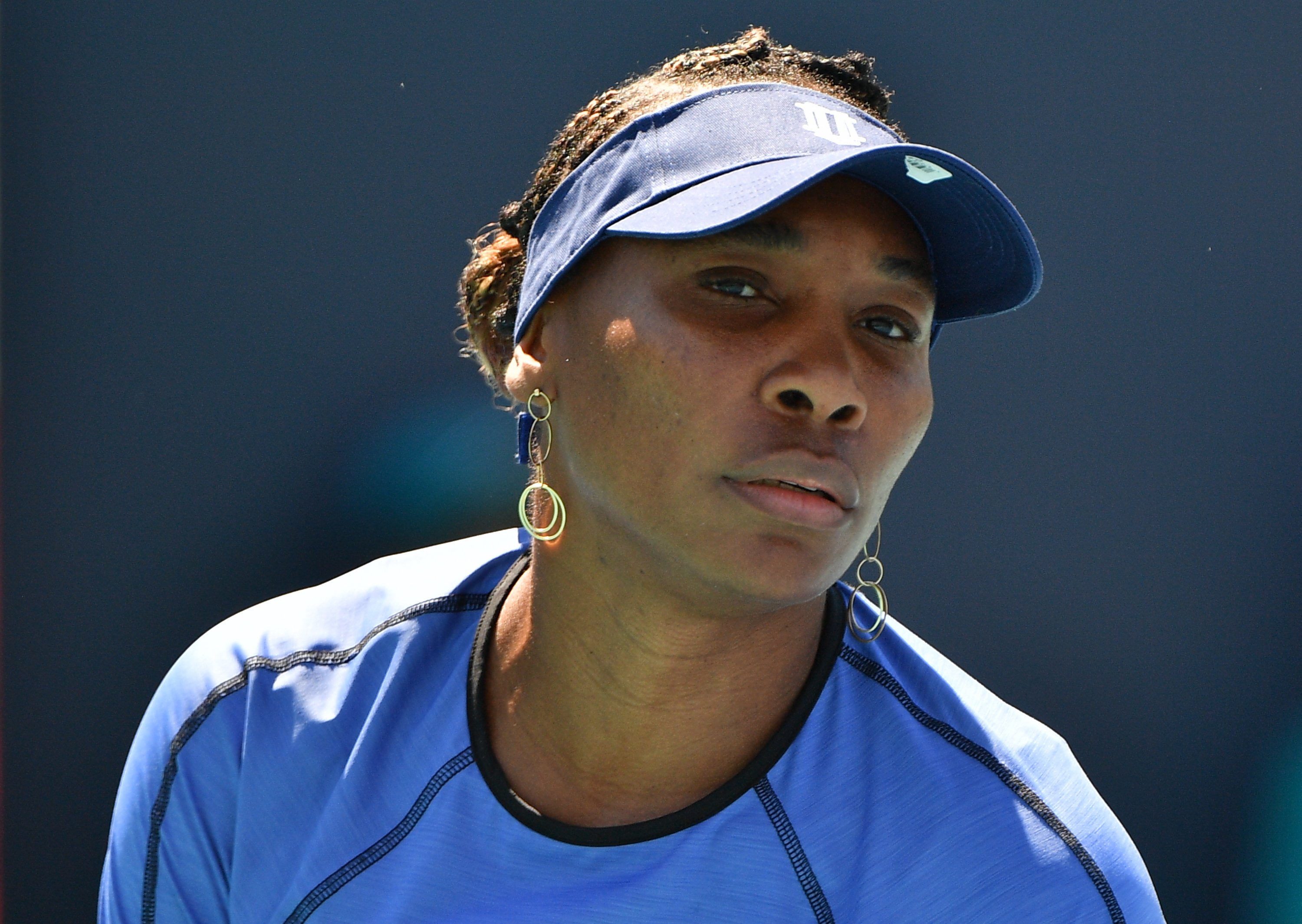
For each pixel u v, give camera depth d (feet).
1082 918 17.92
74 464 39.78
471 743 20.21
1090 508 38.86
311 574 39.93
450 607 21.89
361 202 39.65
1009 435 39.01
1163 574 38.75
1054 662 38.93
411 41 39.40
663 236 17.16
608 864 18.79
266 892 21.03
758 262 17.61
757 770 18.90
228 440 39.83
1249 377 38.52
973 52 38.73
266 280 39.73
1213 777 38.60
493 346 22.40
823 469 17.04
